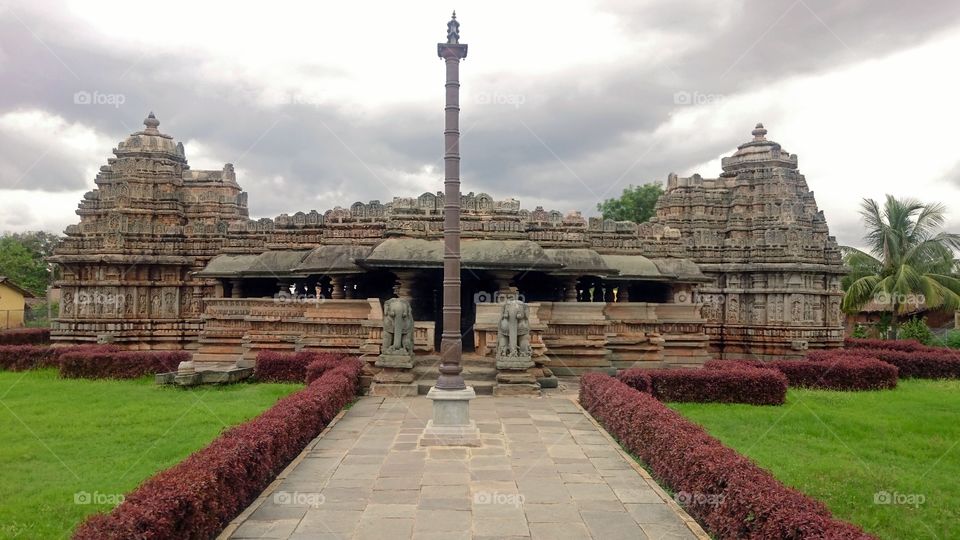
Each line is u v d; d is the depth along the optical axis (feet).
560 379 66.23
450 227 40.47
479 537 24.00
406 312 56.54
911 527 26.71
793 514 21.06
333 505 27.43
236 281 81.30
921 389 67.77
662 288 84.17
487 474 32.19
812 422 47.03
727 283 98.84
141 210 94.79
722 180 107.14
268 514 26.35
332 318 68.39
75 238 89.25
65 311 89.40
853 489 31.24
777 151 103.55
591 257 70.33
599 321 67.15
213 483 23.86
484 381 57.98
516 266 61.72
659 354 72.13
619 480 31.48
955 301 109.91
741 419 48.34
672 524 25.64
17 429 42.52
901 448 39.40
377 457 35.35
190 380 60.13
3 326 152.76
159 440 39.29
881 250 117.80
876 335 132.36
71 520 25.96
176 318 90.89
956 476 33.78
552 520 25.90
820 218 100.99
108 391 59.36
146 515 19.89
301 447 37.01
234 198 99.86
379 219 72.18
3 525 25.41
